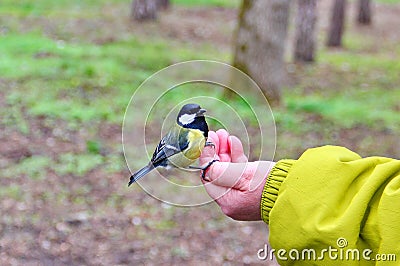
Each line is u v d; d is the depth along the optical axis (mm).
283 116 6859
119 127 6125
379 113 7484
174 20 13508
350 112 7355
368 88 9211
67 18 12062
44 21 11484
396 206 1229
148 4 12703
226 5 16344
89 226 4391
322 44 13273
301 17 10930
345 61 11375
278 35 7176
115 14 13156
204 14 14812
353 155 1324
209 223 4590
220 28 13297
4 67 7617
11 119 6062
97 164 5297
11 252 3996
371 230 1251
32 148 5488
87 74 7641
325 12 17172
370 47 13242
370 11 15734
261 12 7043
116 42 10328
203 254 4172
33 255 3986
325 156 1304
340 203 1272
